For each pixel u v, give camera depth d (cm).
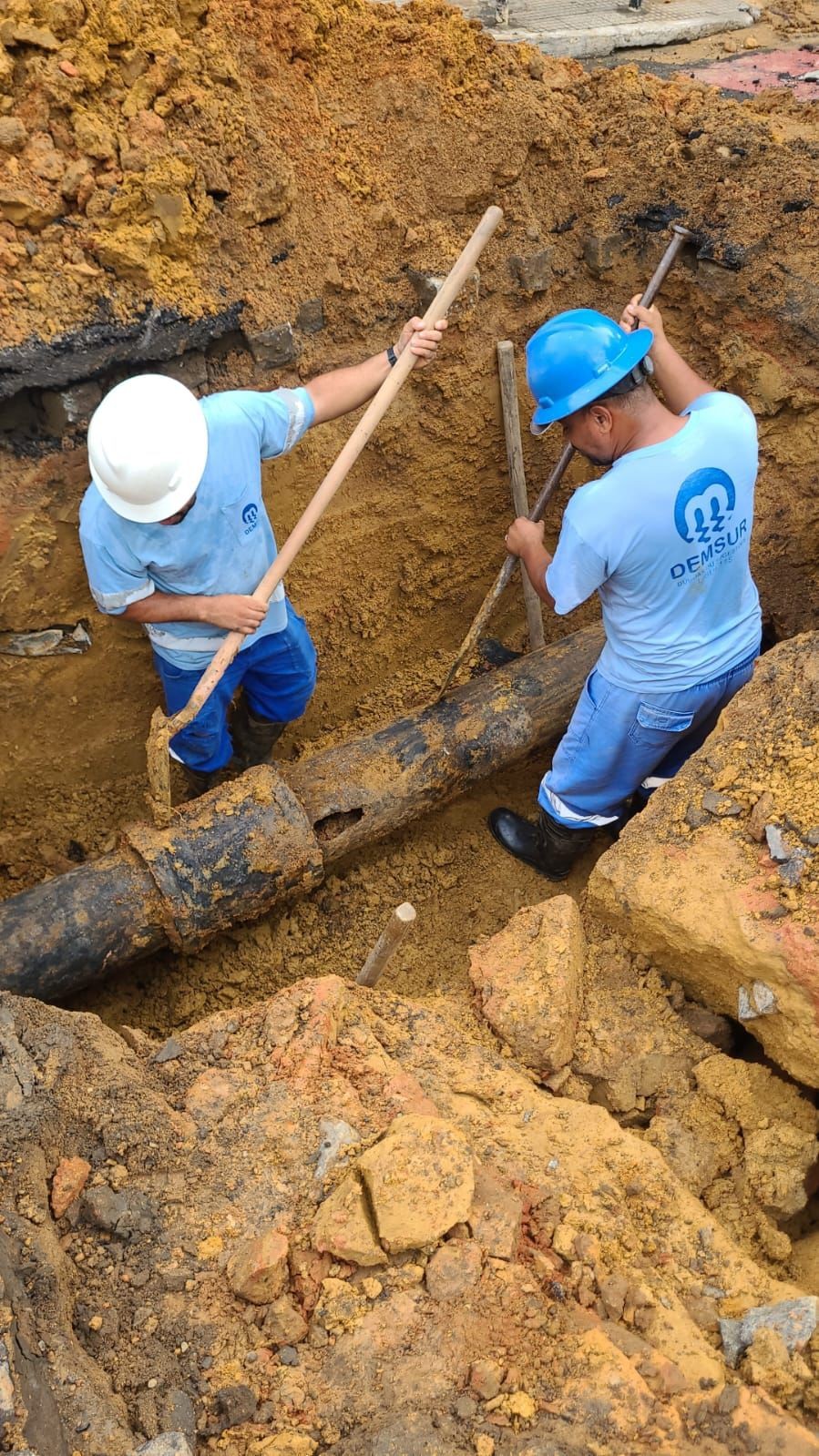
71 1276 224
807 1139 271
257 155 350
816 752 300
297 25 366
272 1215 234
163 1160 242
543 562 334
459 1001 309
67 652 372
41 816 407
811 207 405
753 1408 202
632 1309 222
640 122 422
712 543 297
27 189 316
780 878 281
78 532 346
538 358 289
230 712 418
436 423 414
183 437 284
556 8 605
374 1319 214
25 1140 236
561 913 306
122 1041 275
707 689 331
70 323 320
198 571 316
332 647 442
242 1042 272
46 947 318
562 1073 293
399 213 386
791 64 555
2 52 316
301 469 386
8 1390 186
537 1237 235
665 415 288
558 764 362
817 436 421
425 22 395
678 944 293
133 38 329
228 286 347
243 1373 210
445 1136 235
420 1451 194
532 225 409
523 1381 206
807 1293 246
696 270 427
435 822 426
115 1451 189
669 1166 264
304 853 344
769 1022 281
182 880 328
